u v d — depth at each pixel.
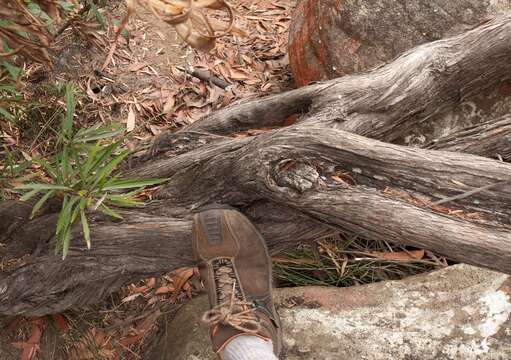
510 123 1.95
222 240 1.94
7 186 1.86
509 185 1.70
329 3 2.56
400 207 1.70
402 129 2.17
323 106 2.10
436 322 2.04
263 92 3.10
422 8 2.41
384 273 2.39
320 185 1.77
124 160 2.36
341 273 2.34
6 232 2.09
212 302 1.95
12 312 2.06
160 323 2.30
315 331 2.05
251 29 3.38
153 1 1.08
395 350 1.98
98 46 1.85
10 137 2.54
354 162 1.77
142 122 2.84
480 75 2.14
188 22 1.11
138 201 2.02
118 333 2.27
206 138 2.24
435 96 2.14
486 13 2.36
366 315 2.09
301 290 2.20
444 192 1.73
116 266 2.01
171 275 2.41
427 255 2.39
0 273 2.07
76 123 2.71
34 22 1.20
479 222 1.68
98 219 1.99
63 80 2.79
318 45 2.61
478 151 1.95
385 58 2.45
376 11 2.46
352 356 1.98
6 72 1.65
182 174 2.03
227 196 1.98
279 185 1.79
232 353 1.76
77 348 2.20
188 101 2.98
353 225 1.75
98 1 2.26
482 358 1.93
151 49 3.09
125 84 2.93
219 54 3.19
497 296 2.08
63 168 1.86
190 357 2.04
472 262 1.66
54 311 2.11
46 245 2.02
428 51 2.13
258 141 1.84
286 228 1.99
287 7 3.54
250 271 1.96
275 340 1.89
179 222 1.98
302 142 1.78
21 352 2.17
